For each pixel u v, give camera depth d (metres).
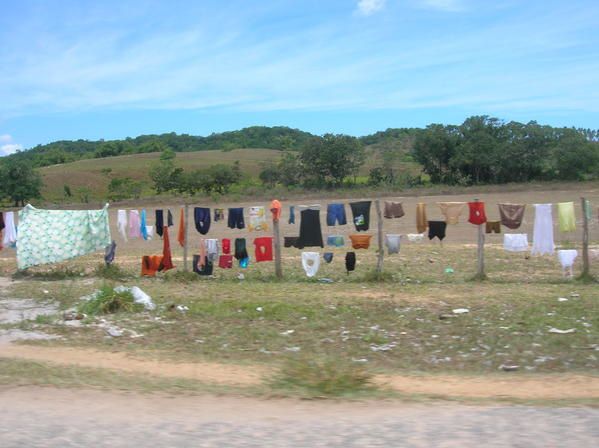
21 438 5.26
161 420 5.75
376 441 4.96
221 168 65.19
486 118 62.47
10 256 27.03
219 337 11.92
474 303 14.20
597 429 5.20
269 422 5.62
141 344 11.41
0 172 62.88
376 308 13.92
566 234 29.22
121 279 18.66
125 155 119.12
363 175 69.62
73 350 10.80
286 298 15.08
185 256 18.62
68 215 19.33
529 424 5.36
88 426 5.58
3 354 10.37
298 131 146.38
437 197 50.03
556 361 10.04
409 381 8.45
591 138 66.31
